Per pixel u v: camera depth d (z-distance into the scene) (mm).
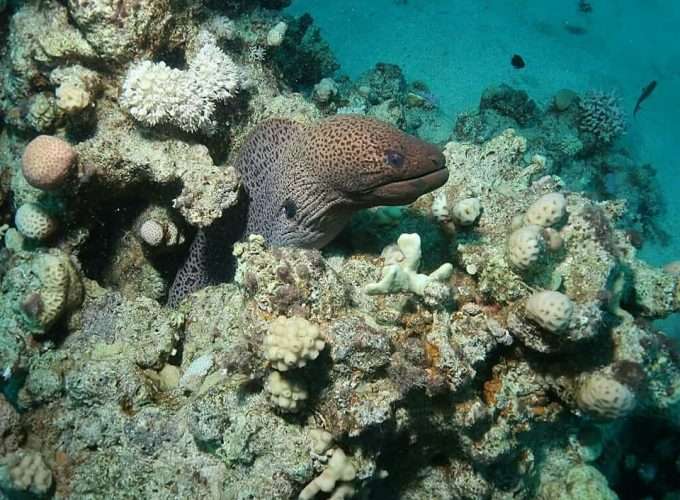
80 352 855
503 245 871
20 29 985
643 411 1021
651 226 1957
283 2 1786
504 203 943
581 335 763
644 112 2223
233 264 1072
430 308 795
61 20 960
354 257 938
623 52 2377
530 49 2258
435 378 739
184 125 939
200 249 1042
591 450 942
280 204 945
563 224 848
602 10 2531
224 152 1078
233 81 985
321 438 720
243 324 760
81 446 811
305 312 738
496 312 841
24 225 896
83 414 812
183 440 777
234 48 1185
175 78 916
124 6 901
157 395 831
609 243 849
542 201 838
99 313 880
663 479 1194
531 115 1923
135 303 886
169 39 995
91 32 908
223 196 918
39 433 832
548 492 938
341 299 763
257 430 738
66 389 810
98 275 1051
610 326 828
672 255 1916
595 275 820
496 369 860
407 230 971
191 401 798
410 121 1865
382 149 815
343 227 961
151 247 1011
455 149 1057
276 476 723
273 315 741
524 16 2393
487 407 820
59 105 897
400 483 897
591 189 1915
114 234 1038
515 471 886
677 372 936
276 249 766
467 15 2332
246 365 730
